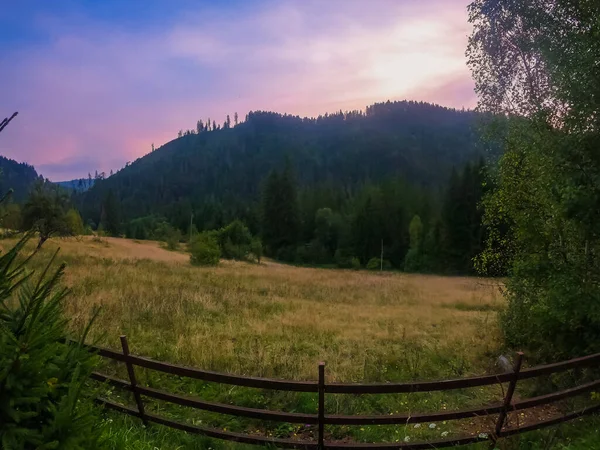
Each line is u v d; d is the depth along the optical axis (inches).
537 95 339.3
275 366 293.1
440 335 444.1
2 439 88.0
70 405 96.0
